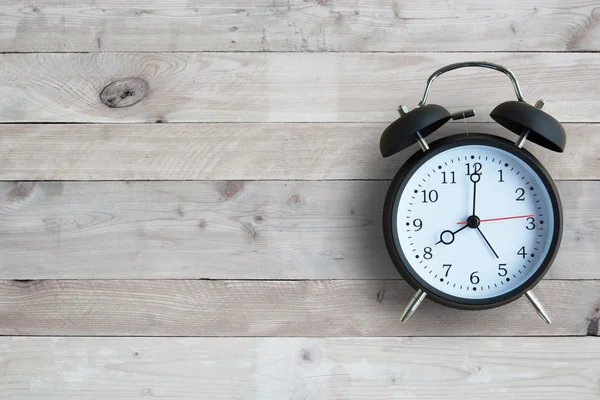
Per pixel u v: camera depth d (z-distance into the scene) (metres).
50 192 0.84
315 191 0.84
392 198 0.81
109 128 0.84
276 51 0.84
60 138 0.84
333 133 0.84
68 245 0.84
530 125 0.79
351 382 0.83
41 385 0.83
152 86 0.84
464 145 0.81
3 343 0.84
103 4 0.84
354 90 0.84
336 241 0.84
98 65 0.84
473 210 0.81
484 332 0.83
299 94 0.84
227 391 0.83
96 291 0.84
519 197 0.81
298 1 0.84
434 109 0.79
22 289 0.84
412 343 0.83
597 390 0.83
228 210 0.84
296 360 0.83
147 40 0.84
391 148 0.80
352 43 0.84
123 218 0.84
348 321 0.83
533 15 0.84
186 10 0.84
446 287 0.81
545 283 0.83
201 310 0.84
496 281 0.81
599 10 0.84
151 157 0.84
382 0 0.84
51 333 0.84
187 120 0.84
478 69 0.84
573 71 0.84
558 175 0.83
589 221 0.83
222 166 0.84
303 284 0.83
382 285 0.83
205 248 0.84
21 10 0.84
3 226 0.84
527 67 0.84
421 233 0.81
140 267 0.84
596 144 0.83
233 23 0.84
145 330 0.84
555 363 0.83
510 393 0.83
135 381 0.83
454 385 0.83
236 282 0.84
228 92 0.84
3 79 0.84
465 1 0.84
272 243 0.84
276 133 0.84
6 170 0.84
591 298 0.83
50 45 0.84
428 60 0.84
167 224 0.84
